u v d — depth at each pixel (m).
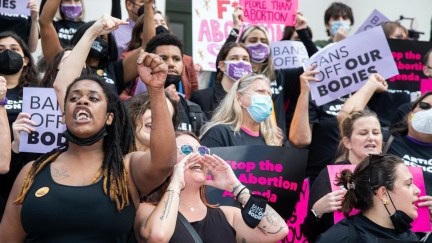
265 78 6.45
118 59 7.51
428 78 8.24
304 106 7.04
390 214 5.17
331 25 9.34
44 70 7.21
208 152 5.07
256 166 5.78
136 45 7.61
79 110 4.29
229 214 5.10
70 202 4.18
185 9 11.05
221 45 8.07
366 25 9.36
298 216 6.12
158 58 4.16
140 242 4.59
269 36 8.45
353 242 5.14
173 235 4.71
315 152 7.56
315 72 7.14
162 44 6.78
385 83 7.30
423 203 5.73
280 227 5.01
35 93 5.82
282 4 8.16
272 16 8.13
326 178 5.89
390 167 5.20
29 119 5.77
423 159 6.53
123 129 4.50
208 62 8.02
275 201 5.79
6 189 5.86
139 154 4.43
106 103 4.38
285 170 5.83
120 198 4.26
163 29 7.82
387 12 11.25
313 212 5.66
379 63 7.36
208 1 8.09
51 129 5.78
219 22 8.10
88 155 4.35
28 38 7.99
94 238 4.20
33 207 4.17
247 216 4.96
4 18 7.84
